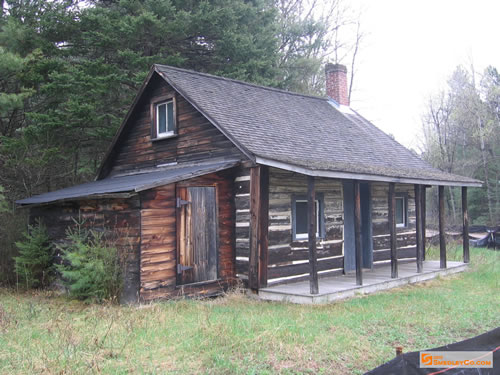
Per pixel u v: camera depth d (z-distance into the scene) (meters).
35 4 16.30
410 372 4.26
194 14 17.72
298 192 11.84
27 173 16.28
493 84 35.12
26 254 11.99
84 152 19.31
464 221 15.17
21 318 8.38
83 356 6.14
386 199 14.72
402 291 11.37
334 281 11.80
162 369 5.80
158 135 13.53
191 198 10.55
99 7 16.53
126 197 9.50
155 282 9.76
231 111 12.23
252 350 6.45
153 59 16.56
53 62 15.47
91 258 9.80
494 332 4.62
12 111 16.81
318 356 6.29
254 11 20.19
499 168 34.38
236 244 11.29
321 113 16.22
